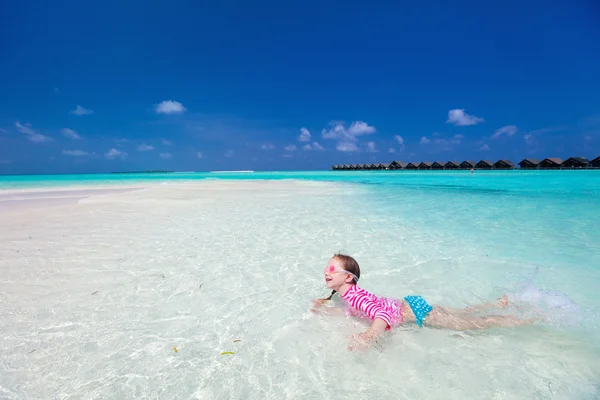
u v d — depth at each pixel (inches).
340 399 81.0
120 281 154.3
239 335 109.3
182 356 97.4
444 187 729.6
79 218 315.3
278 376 89.4
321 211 361.4
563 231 255.1
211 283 153.4
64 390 82.5
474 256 193.8
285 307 130.1
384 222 295.6
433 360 97.0
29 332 109.0
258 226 277.9
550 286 149.6
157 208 385.4
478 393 83.4
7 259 184.5
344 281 126.2
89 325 114.2
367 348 102.6
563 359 97.0
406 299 122.0
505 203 426.6
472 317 119.3
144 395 81.4
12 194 598.5
